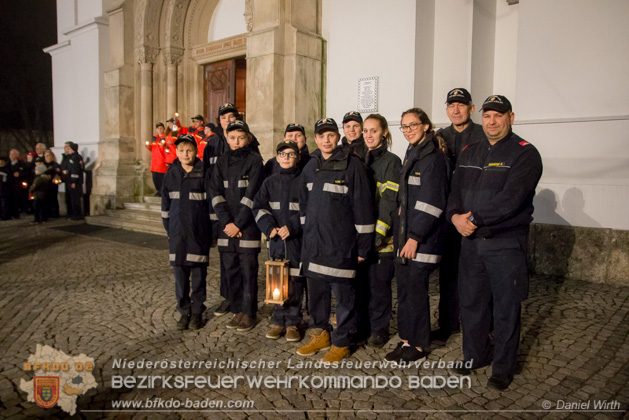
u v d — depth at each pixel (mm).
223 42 11430
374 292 3762
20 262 7238
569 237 5652
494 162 3043
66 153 12953
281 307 4039
